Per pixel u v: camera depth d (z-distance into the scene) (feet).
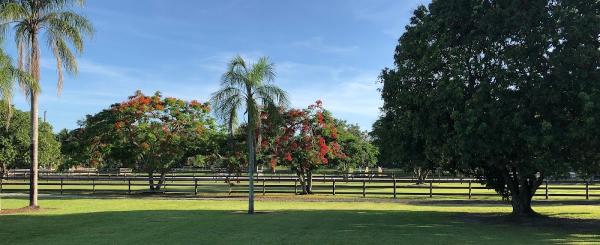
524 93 44.06
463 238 39.17
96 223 50.37
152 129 96.17
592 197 86.74
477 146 44.47
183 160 102.17
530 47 44.09
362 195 92.58
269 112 61.46
